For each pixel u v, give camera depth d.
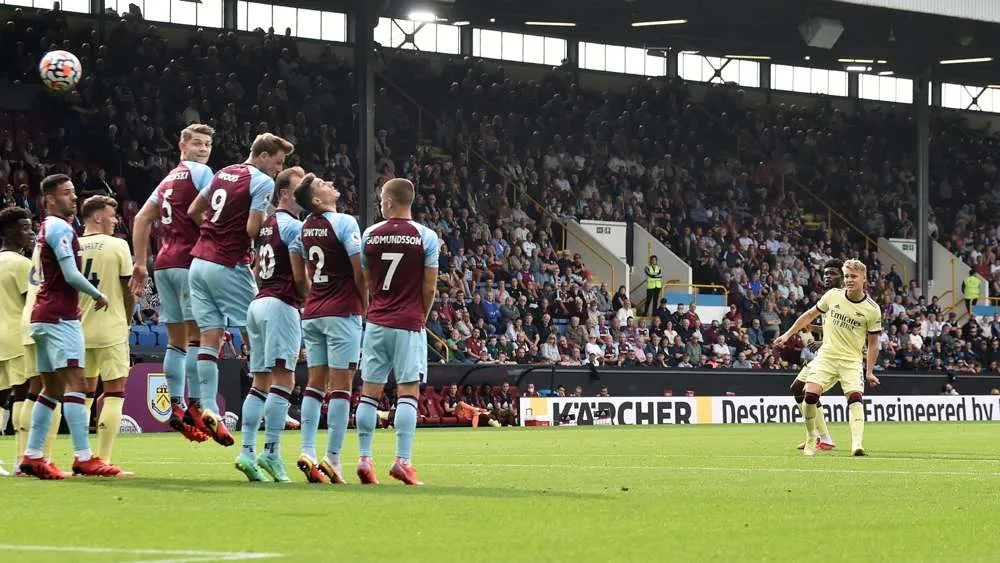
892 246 59.72
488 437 29.64
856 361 21.38
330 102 48.84
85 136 42.91
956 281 59.22
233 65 47.16
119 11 47.53
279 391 14.59
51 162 42.06
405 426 14.23
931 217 62.19
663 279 52.34
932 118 65.06
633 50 59.97
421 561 8.13
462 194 49.34
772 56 60.00
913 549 8.83
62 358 14.69
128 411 32.03
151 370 32.47
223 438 15.50
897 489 13.70
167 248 16.44
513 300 45.28
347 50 51.94
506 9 49.50
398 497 12.37
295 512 10.96
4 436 29.41
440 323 42.28
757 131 60.28
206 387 15.55
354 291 14.46
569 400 40.44
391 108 50.97
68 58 24.67
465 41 55.84
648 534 9.55
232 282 15.59
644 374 42.75
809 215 59.75
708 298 51.91
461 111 52.56
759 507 11.58
